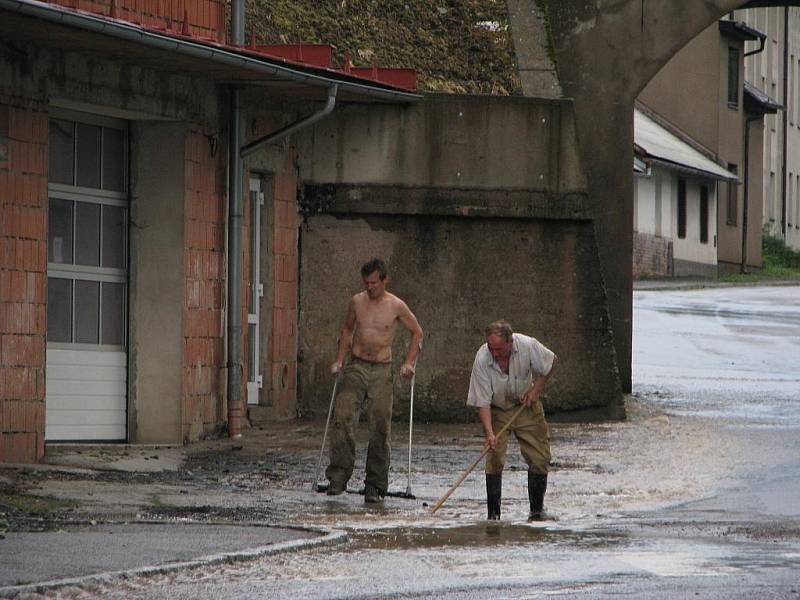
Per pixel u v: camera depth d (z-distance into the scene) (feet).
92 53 114.21
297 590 63.16
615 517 92.43
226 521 85.97
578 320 155.94
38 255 111.75
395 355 154.20
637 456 126.82
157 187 128.26
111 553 70.90
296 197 151.94
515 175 154.92
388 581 65.36
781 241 609.83
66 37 106.32
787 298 359.87
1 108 108.27
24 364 110.42
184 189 128.47
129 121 128.16
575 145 155.53
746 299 353.31
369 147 153.38
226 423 135.64
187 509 91.09
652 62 174.50
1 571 65.62
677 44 174.29
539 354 95.86
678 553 74.02
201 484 104.73
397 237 154.10
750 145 560.61
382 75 153.07
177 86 127.03
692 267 505.25
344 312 152.87
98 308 126.11
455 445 134.31
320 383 152.56
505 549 75.41
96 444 124.47
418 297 154.30
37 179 111.65
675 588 63.62
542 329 155.74
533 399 96.17
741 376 207.00
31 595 61.41
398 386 153.58
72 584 63.41
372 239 153.79
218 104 134.31
